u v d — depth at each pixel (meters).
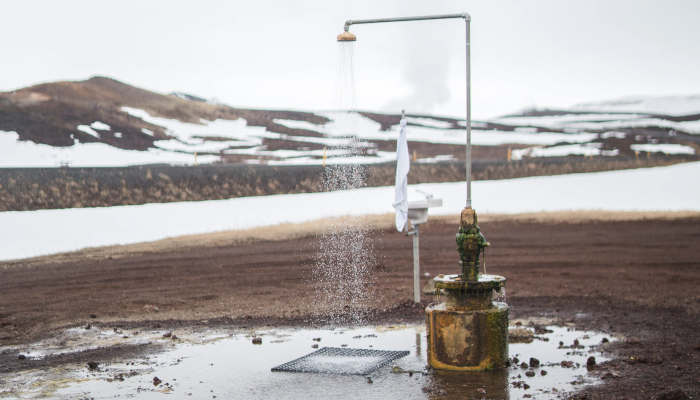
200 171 43.34
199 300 14.27
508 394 7.08
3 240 24.52
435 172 48.44
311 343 10.02
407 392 7.26
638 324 10.92
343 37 10.12
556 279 15.98
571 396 6.95
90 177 39.28
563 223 27.00
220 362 8.92
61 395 7.48
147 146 60.88
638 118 125.38
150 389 7.66
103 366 8.84
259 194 39.88
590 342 9.65
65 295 15.23
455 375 7.90
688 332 10.20
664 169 50.47
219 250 22.11
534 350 9.15
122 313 13.09
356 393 7.29
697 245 20.78
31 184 36.19
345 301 13.74
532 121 122.81
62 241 24.56
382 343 9.89
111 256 21.22
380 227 26.98
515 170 51.03
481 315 8.02
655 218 27.50
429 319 8.23
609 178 45.59
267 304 13.62
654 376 7.66
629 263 17.98
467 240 8.12
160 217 30.66
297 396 7.25
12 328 11.92
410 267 18.17
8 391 7.69
